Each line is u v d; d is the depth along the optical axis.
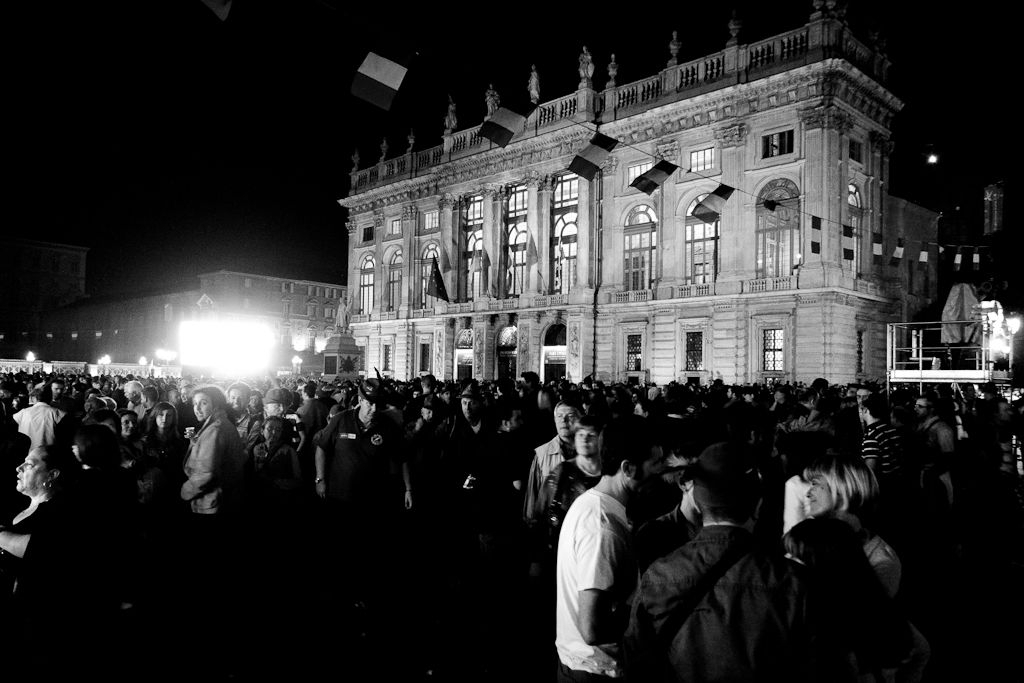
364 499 10.12
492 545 9.55
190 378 24.98
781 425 9.82
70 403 12.13
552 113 46.09
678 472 5.61
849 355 34.53
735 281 36.44
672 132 39.88
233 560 9.25
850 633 3.25
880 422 9.01
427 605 8.70
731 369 36.59
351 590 9.15
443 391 17.30
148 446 9.98
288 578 9.48
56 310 102.94
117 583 5.20
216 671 6.89
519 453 9.89
